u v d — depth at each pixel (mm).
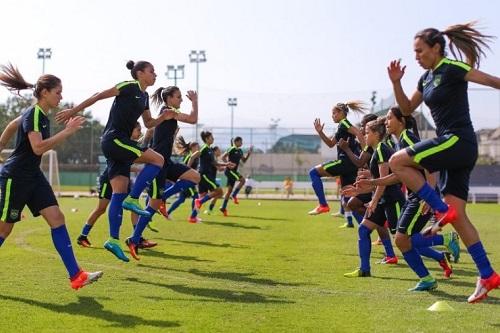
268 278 7215
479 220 16906
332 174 11508
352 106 11203
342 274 7594
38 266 7672
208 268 7926
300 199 32156
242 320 5027
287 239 11531
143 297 5938
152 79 7723
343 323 4941
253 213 19094
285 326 4836
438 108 5355
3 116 33500
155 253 9344
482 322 4984
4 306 5477
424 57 5383
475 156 5309
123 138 7543
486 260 5324
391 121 6840
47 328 4734
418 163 5348
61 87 6012
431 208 5535
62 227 5988
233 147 17875
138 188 7918
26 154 5902
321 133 11461
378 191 7281
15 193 5883
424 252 7426
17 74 6258
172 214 18000
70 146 40812
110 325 4836
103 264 8141
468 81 5203
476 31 5430
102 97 7305
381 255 9641
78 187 41562
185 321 4984
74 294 6023
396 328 4781
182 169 9578
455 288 6672
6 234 6062
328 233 12742
